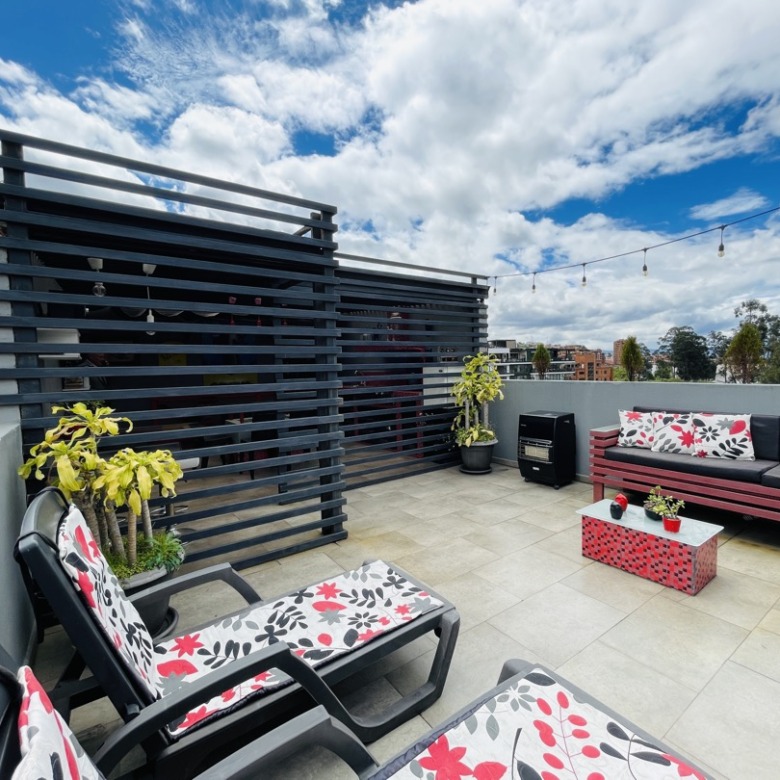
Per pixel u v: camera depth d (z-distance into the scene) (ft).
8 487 6.32
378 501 14.29
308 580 9.09
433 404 18.39
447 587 8.49
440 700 5.67
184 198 8.86
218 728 4.23
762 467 10.06
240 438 18.21
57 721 2.22
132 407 18.85
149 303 8.40
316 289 10.98
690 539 8.11
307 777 4.75
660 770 3.35
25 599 6.91
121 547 7.16
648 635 6.89
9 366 7.59
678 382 12.98
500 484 15.79
